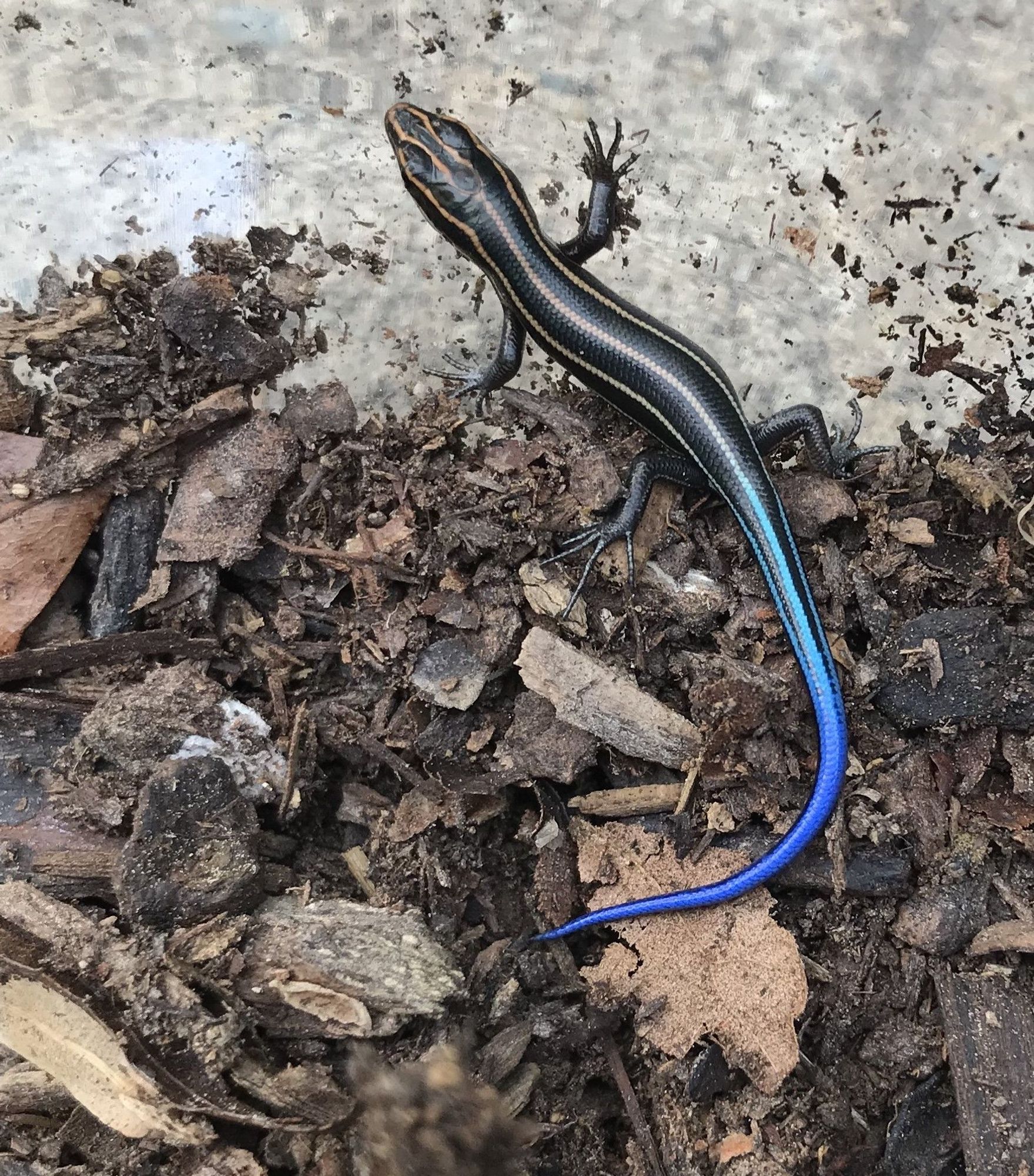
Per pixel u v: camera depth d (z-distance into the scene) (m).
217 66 0.14
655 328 0.14
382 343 0.14
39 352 0.13
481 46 0.14
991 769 0.13
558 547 0.13
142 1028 0.11
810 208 0.14
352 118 0.14
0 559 0.12
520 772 0.12
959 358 0.14
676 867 0.12
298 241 0.14
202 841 0.11
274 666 0.13
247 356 0.13
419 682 0.13
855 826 0.12
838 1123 0.12
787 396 0.14
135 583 0.13
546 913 0.12
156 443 0.13
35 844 0.12
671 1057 0.12
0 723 0.12
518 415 0.14
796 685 0.13
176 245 0.14
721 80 0.14
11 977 0.11
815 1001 0.12
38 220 0.14
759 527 0.13
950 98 0.13
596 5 0.14
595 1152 0.12
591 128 0.14
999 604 0.13
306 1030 0.11
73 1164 0.11
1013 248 0.14
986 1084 0.12
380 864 0.12
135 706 0.12
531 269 0.13
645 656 0.13
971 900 0.12
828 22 0.13
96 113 0.14
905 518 0.13
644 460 0.13
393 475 0.13
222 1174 0.11
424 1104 0.11
